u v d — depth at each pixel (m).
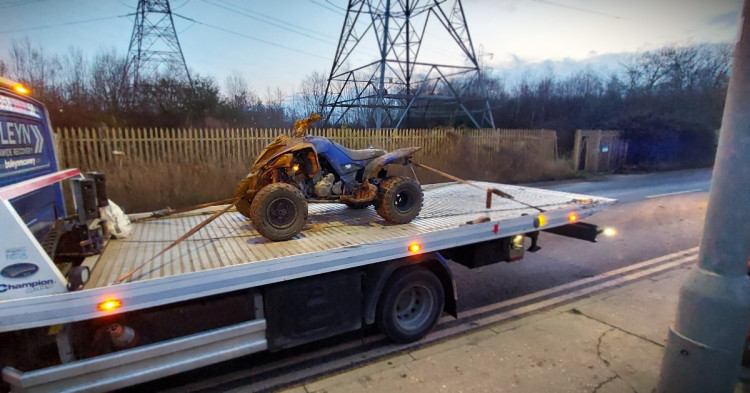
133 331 2.88
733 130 2.59
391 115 21.75
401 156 4.63
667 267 6.23
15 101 3.29
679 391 2.87
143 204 9.10
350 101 18.03
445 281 4.21
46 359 2.59
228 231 4.13
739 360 2.75
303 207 3.75
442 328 4.29
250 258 3.14
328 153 4.33
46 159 3.95
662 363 3.01
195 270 2.86
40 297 2.38
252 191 4.14
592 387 3.22
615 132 19.47
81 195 3.06
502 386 3.23
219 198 9.85
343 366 3.60
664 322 4.34
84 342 2.73
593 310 4.66
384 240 3.59
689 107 26.80
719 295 2.67
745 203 2.61
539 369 3.47
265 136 11.48
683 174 18.52
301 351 3.87
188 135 11.06
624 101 29.38
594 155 18.73
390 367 3.55
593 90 32.09
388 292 3.76
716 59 30.75
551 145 18.00
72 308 2.46
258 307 3.16
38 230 3.23
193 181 9.90
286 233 3.64
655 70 34.88
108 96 14.38
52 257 2.74
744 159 2.56
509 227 4.52
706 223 2.78
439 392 3.17
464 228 4.13
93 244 3.22
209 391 3.28
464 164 14.38
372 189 4.24
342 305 3.50
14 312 2.33
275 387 3.30
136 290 2.62
